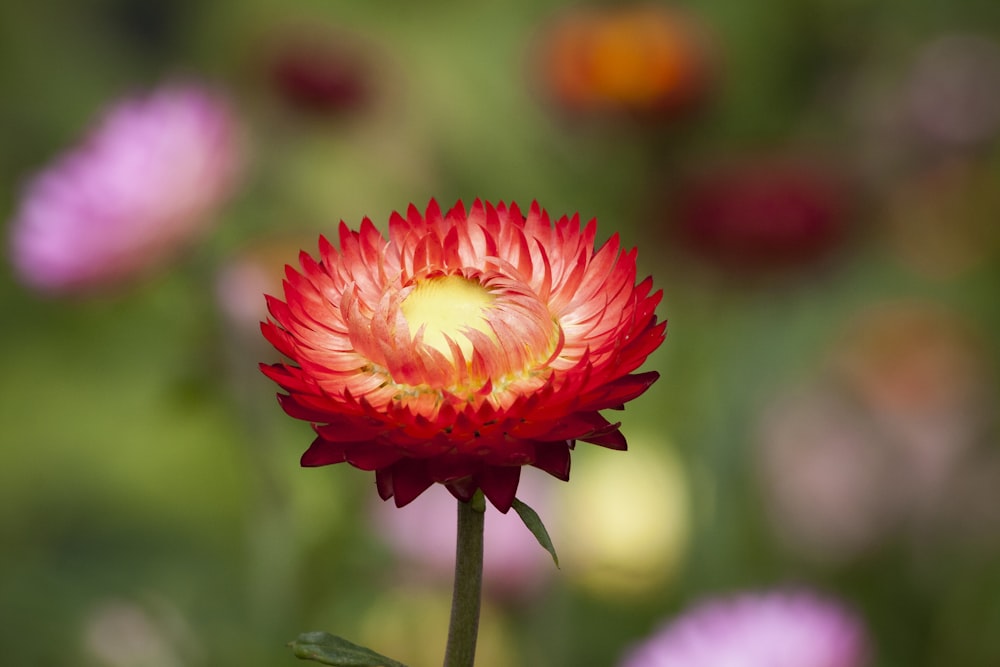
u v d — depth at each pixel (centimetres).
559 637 69
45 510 91
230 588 66
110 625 62
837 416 88
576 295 44
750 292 81
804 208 79
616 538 70
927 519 81
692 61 93
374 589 66
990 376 91
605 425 41
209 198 63
